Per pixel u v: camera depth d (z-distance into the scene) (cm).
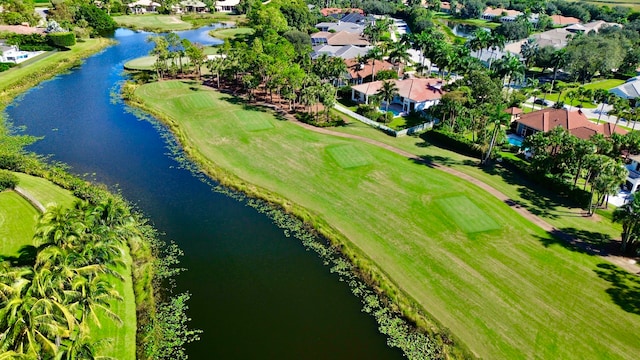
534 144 7588
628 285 4916
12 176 6209
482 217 6138
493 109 8781
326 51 14575
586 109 11175
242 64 11250
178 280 4841
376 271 5022
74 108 10012
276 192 6688
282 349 3991
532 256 5362
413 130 9169
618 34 15175
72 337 3522
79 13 18112
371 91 10725
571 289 4838
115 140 8444
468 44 14662
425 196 6625
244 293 4681
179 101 10581
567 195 6731
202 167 7431
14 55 13175
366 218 6050
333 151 8044
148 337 4022
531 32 18888
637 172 7300
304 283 4859
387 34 19338
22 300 2997
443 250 5422
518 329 4303
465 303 4603
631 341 4194
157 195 6562
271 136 8694
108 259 4262
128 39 17650
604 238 5784
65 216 4134
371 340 4141
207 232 5719
